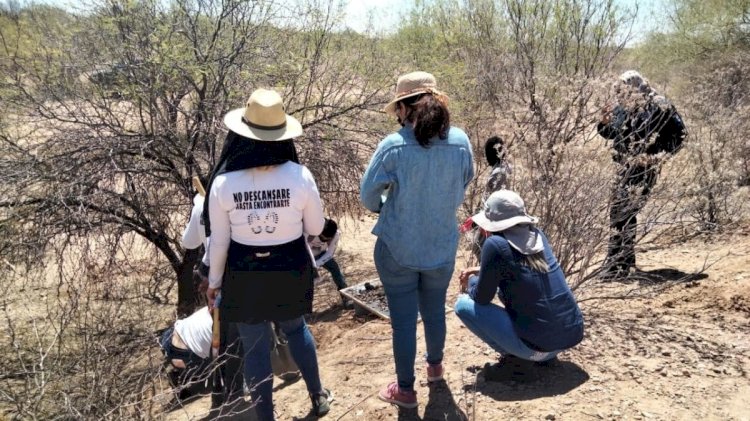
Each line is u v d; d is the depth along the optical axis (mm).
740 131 7023
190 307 6051
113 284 5656
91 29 5609
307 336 3502
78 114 5605
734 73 10070
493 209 3424
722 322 4262
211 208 2980
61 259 5195
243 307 3055
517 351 3465
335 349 4688
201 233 3721
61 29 5734
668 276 5293
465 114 7762
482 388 3555
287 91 6285
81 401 3252
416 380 3736
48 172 5164
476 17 10805
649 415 3154
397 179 3062
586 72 9031
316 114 6465
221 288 3133
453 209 3195
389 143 3053
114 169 5242
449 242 3242
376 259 3295
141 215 5750
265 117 2934
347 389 3889
